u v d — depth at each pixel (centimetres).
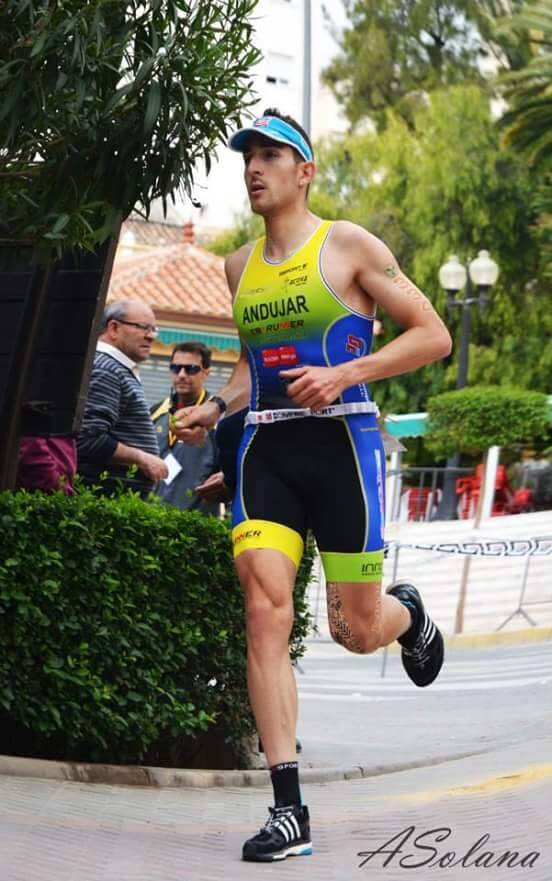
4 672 984
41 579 988
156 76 846
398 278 827
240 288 846
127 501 1071
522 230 6912
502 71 7862
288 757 784
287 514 814
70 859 745
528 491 4806
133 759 1066
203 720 1080
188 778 1050
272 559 801
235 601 1108
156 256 4719
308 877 728
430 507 4578
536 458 5106
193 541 1063
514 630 2647
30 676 998
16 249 998
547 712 1535
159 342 4294
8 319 1102
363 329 834
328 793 1042
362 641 851
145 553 1034
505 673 2033
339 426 820
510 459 5112
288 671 797
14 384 1096
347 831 857
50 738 1057
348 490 817
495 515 4522
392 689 1862
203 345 1459
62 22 804
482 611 2925
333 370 798
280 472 817
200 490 970
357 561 823
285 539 809
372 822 890
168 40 845
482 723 1484
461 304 4578
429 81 7962
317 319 820
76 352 1132
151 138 866
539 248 6756
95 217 920
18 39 839
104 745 1027
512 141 6531
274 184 830
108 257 1132
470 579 3169
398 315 825
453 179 6838
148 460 1309
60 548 995
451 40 7981
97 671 1023
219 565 1088
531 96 6550
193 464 1427
